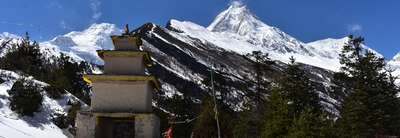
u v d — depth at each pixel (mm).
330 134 49719
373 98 66562
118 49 33000
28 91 62031
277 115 54531
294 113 55188
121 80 31969
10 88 66375
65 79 80812
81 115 31578
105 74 32125
